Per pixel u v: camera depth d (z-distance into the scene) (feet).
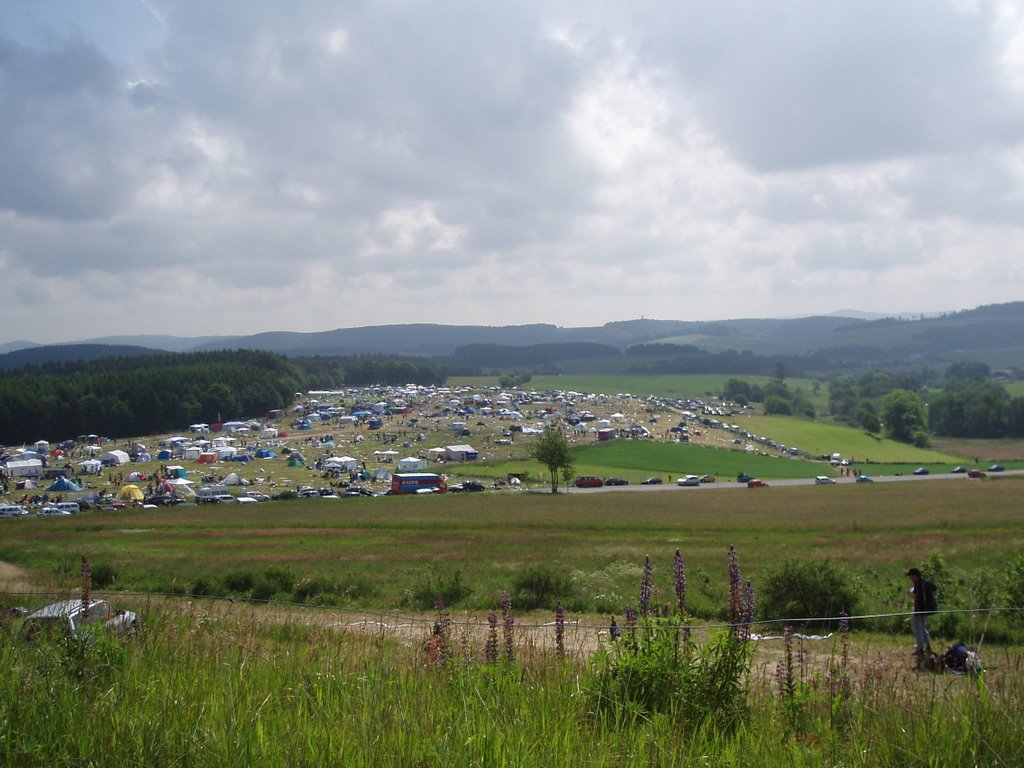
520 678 24.18
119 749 16.69
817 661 38.45
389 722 18.83
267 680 22.81
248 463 435.94
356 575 103.50
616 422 632.38
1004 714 19.80
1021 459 505.25
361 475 383.86
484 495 312.71
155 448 512.63
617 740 19.24
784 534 167.32
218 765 16.38
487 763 16.92
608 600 78.23
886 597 66.85
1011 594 60.90
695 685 23.08
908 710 21.53
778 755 19.30
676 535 169.48
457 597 83.46
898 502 252.21
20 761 16.29
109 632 26.32
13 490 332.19
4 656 23.50
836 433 631.15
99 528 200.23
